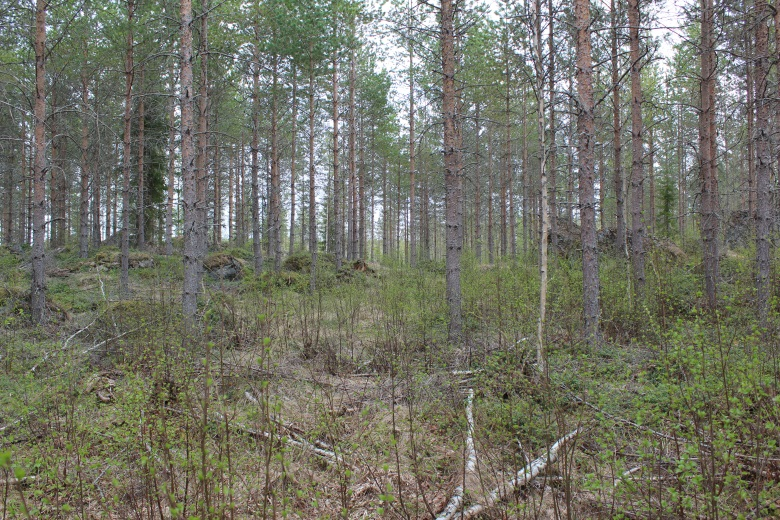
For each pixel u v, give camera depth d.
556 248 13.20
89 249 21.39
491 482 3.66
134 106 18.02
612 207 23.81
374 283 13.86
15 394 4.56
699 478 2.71
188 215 8.96
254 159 15.67
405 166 32.12
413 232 22.38
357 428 4.44
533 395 4.70
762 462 3.02
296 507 3.38
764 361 3.95
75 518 3.05
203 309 8.59
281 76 16.52
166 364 5.11
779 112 8.88
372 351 7.75
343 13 15.94
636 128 10.86
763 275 7.12
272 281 10.71
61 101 18.47
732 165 21.38
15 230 33.09
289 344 8.05
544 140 6.32
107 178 24.11
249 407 4.10
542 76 6.43
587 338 6.46
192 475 3.24
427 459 3.99
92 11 13.61
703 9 8.98
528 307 7.08
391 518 3.29
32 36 11.10
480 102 19.25
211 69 15.99
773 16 7.88
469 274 10.88
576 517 3.16
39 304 8.87
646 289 8.90
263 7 15.33
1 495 3.27
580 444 3.91
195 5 13.34
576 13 8.02
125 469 3.55
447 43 9.10
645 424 3.69
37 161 9.29
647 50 8.22
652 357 5.65
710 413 3.10
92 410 4.41
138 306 8.84
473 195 30.11
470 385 5.67
